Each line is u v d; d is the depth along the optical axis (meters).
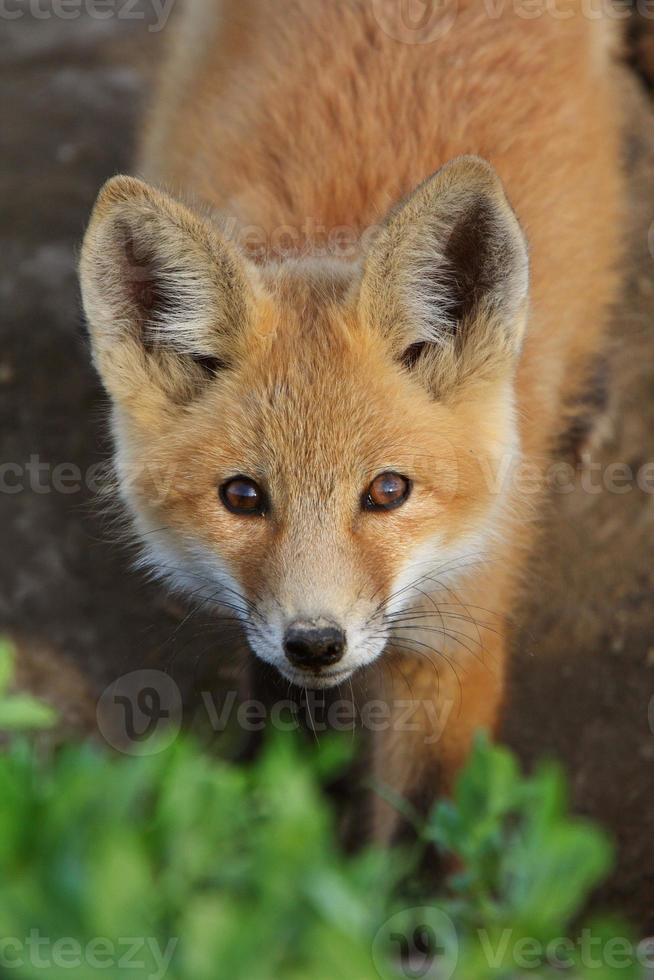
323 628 5.90
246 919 2.14
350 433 6.29
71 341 11.51
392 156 7.77
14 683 9.62
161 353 6.74
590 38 9.55
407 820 7.93
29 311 11.75
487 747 3.54
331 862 2.47
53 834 2.26
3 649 2.94
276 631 6.03
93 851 2.16
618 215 9.94
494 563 7.30
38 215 12.61
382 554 6.32
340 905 2.25
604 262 9.47
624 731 9.29
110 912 2.12
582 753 9.18
